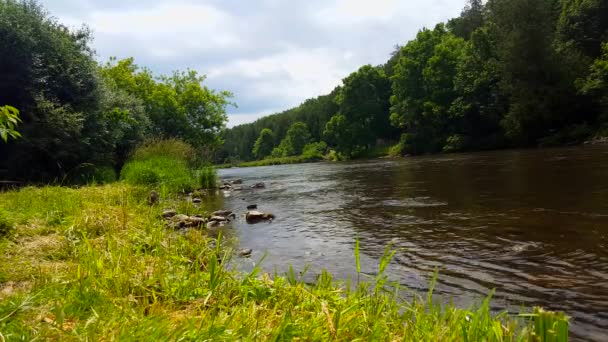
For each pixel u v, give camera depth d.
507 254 4.16
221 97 33.62
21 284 2.82
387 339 2.04
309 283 3.67
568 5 35.78
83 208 5.99
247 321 2.07
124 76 29.75
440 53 42.75
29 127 12.96
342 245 5.21
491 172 12.90
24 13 14.67
